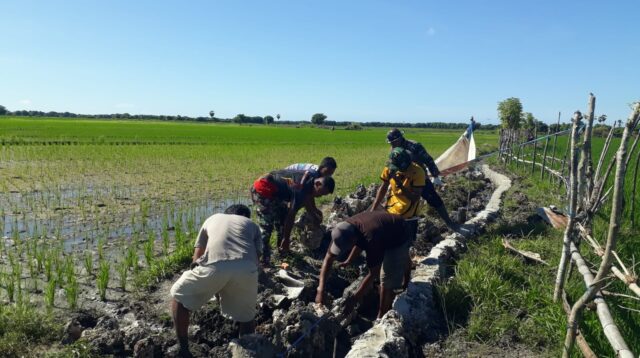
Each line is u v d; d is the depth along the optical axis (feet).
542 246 25.50
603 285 16.87
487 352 16.21
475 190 49.52
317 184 23.32
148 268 23.36
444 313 18.43
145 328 16.48
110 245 27.40
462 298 19.07
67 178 51.37
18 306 17.70
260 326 17.40
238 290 15.75
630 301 17.56
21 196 40.60
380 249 17.70
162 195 43.60
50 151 78.64
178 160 72.18
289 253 24.58
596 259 22.12
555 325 16.84
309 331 16.31
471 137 37.63
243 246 15.76
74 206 37.47
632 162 54.85
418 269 21.93
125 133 153.69
